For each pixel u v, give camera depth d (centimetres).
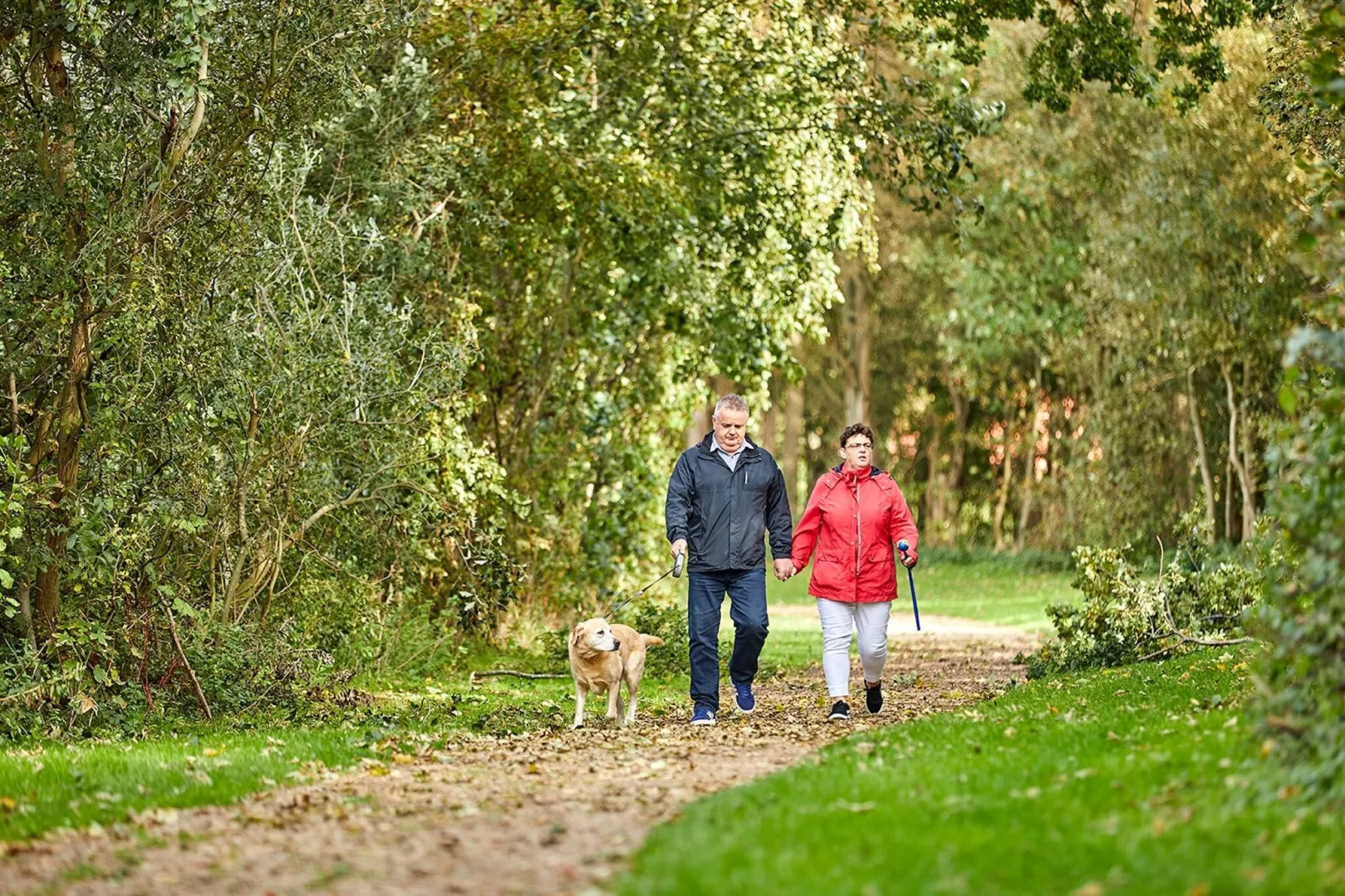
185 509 1320
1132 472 3872
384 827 723
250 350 1387
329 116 1502
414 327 1741
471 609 1756
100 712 1206
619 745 1027
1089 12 1862
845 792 726
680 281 2014
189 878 621
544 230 1967
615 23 1795
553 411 2184
